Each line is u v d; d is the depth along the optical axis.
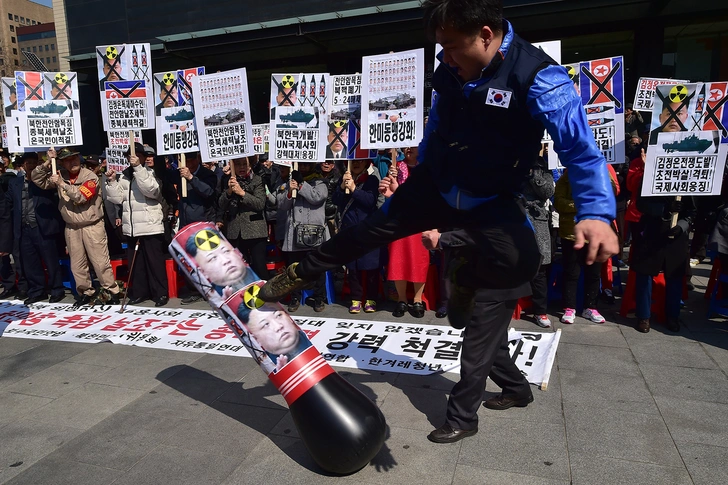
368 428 2.60
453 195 2.05
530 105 1.74
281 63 12.85
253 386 3.79
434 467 2.73
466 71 1.86
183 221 6.03
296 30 10.71
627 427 3.05
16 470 2.82
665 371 3.81
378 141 4.72
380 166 5.64
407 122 4.61
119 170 6.11
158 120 5.70
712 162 4.30
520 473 2.65
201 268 2.85
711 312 5.04
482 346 2.91
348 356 4.27
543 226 4.71
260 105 14.12
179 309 5.83
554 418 3.18
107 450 2.98
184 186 5.71
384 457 2.84
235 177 5.60
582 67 4.73
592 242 1.48
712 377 3.69
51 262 6.28
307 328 4.98
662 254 4.50
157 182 5.90
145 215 5.85
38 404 3.60
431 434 2.98
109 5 13.49
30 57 19.98
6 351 4.68
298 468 2.77
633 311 5.22
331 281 5.88
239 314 2.79
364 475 2.68
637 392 3.49
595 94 4.71
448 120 2.02
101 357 4.45
